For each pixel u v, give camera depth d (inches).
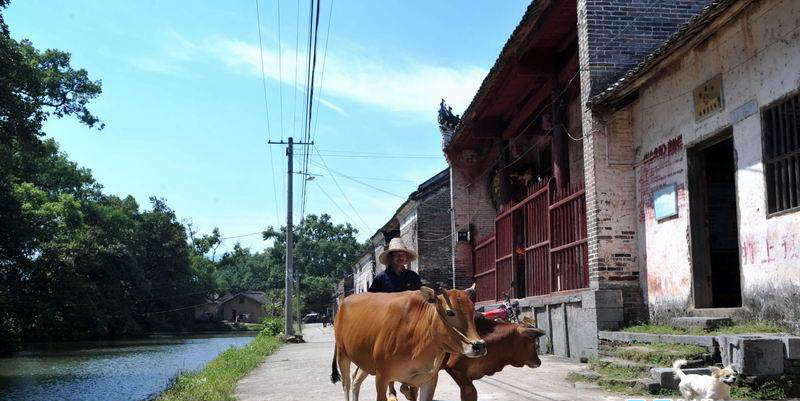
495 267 789.2
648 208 457.7
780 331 322.7
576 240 533.6
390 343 219.3
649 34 492.1
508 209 733.9
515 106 788.0
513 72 683.4
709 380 238.5
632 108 483.5
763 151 341.1
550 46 629.9
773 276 331.9
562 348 533.3
